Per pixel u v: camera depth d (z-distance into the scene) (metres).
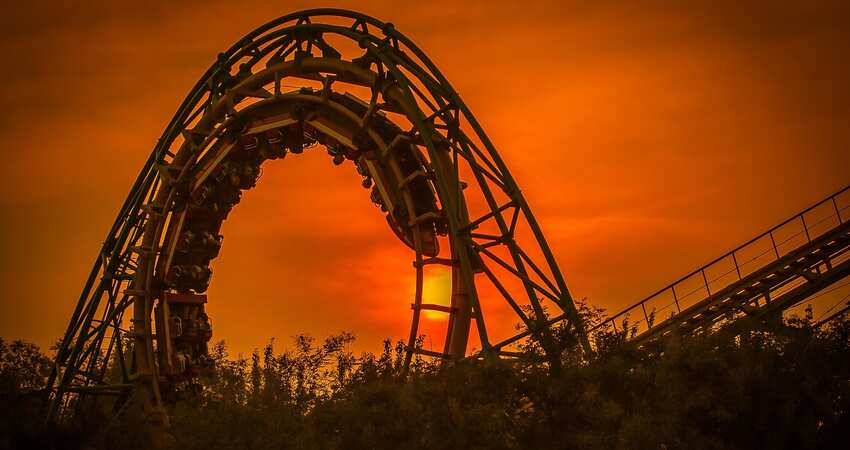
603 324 84.38
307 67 104.31
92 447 108.38
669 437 74.00
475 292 90.81
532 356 80.56
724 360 78.44
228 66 110.06
